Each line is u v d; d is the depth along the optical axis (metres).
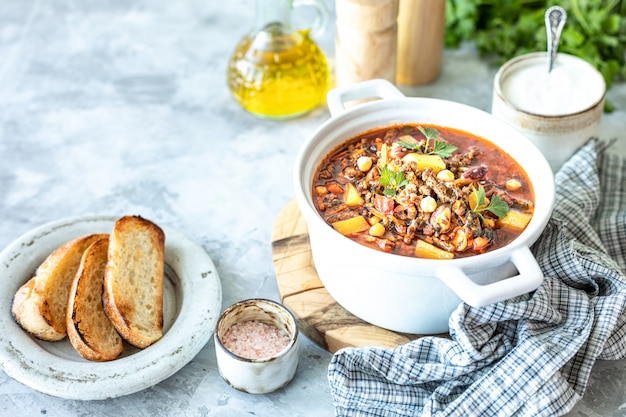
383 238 0.85
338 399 0.84
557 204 0.96
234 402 0.86
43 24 1.34
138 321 0.88
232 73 1.16
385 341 0.88
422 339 0.84
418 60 1.19
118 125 1.17
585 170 1.00
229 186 1.08
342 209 0.88
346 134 0.94
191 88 1.23
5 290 0.92
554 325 0.87
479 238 0.83
